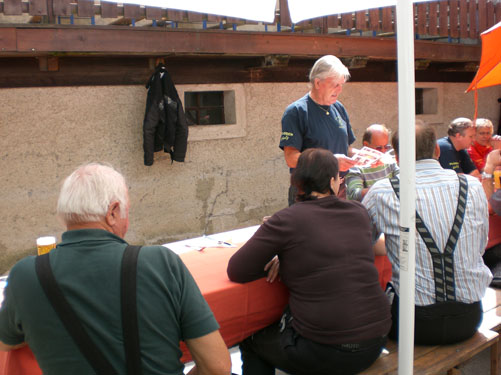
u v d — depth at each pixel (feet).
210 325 5.41
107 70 17.66
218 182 20.48
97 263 5.07
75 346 4.92
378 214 8.57
